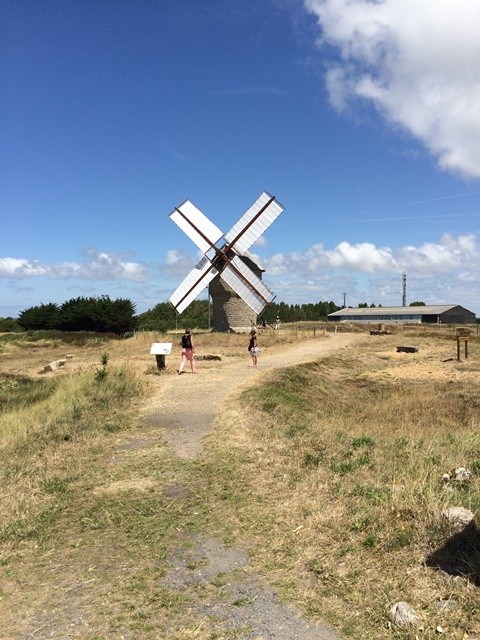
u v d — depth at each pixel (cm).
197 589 462
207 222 4022
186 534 584
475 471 698
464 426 1355
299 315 9394
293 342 3641
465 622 370
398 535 504
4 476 838
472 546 464
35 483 793
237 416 1229
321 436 981
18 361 3266
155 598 451
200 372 2094
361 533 529
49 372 2620
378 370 2494
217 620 411
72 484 786
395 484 644
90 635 403
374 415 1523
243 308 4256
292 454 866
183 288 3966
